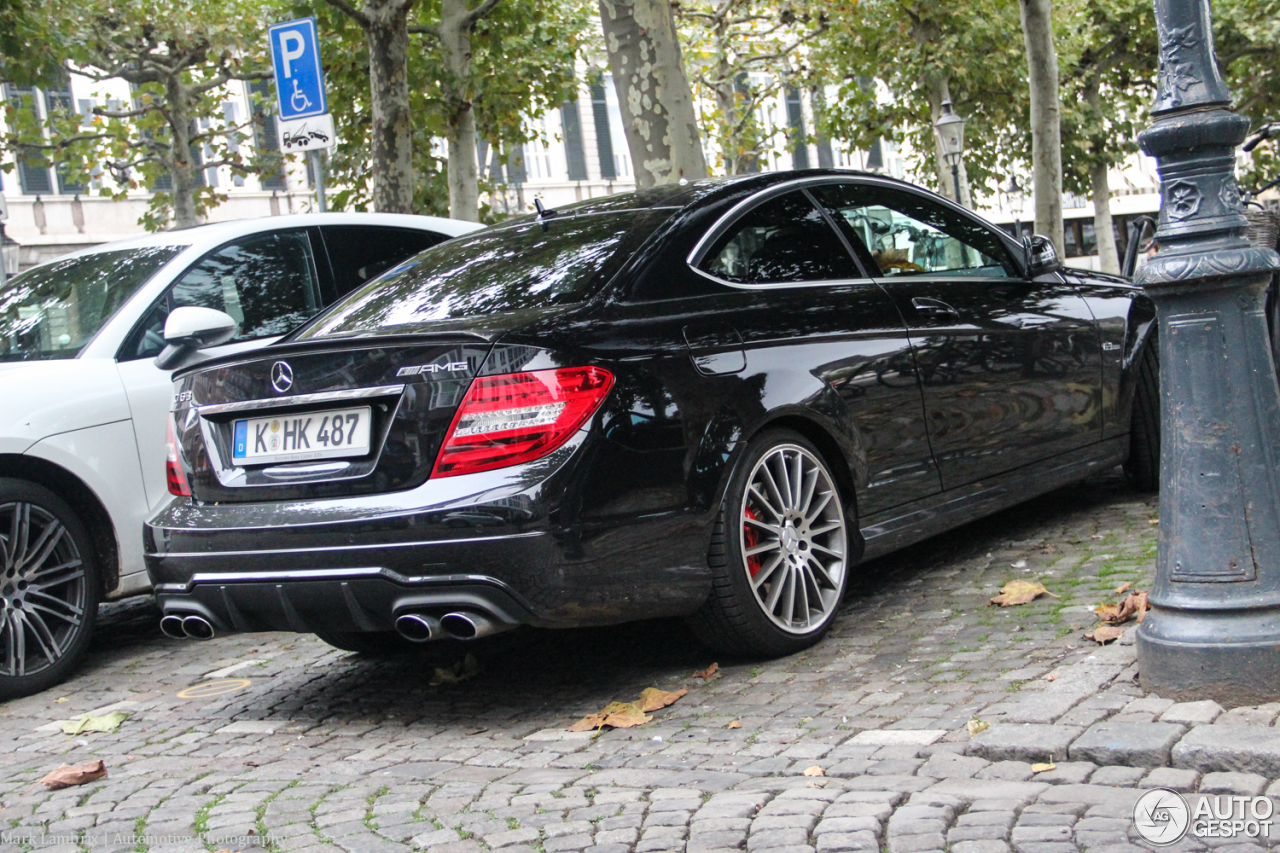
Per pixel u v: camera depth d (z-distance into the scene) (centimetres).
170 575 417
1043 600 454
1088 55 3359
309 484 389
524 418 363
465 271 457
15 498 517
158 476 571
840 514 448
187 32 2508
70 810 355
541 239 459
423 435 371
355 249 681
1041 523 589
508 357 367
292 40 934
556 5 2300
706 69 2895
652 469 381
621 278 407
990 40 2700
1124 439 591
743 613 413
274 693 480
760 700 389
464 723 411
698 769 334
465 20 1712
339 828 318
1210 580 324
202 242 629
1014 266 560
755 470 418
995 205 4128
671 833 290
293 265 653
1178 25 330
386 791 347
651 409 383
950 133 2380
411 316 434
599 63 4022
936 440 484
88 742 436
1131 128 3425
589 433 367
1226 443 327
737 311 424
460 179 1862
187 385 427
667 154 957
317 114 934
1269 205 541
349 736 411
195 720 453
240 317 621
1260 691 314
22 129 2628
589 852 285
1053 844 260
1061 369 547
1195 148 329
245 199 3575
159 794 364
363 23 1375
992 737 315
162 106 2620
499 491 359
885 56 2736
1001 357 515
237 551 396
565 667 462
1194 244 330
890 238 505
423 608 368
